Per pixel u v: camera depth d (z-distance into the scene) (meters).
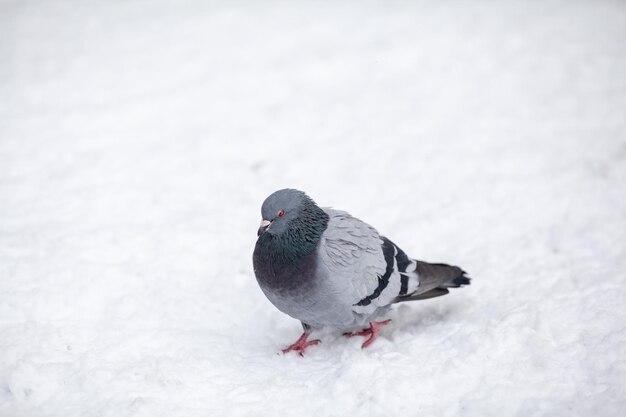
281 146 2.83
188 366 2.21
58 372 2.20
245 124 2.91
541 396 2.15
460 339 2.24
